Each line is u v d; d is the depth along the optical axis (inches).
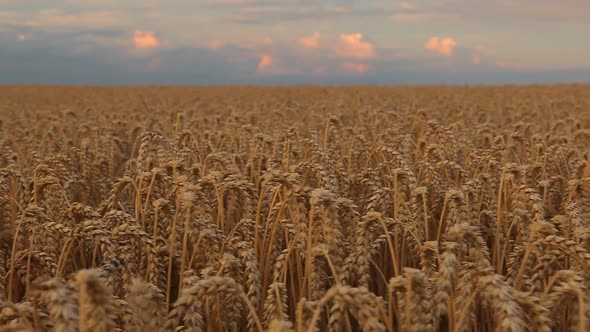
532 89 1295.5
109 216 145.7
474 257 125.0
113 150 341.4
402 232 174.6
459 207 161.0
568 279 103.0
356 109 619.8
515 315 94.9
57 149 356.8
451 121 511.5
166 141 236.7
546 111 617.6
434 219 201.3
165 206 158.7
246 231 159.3
